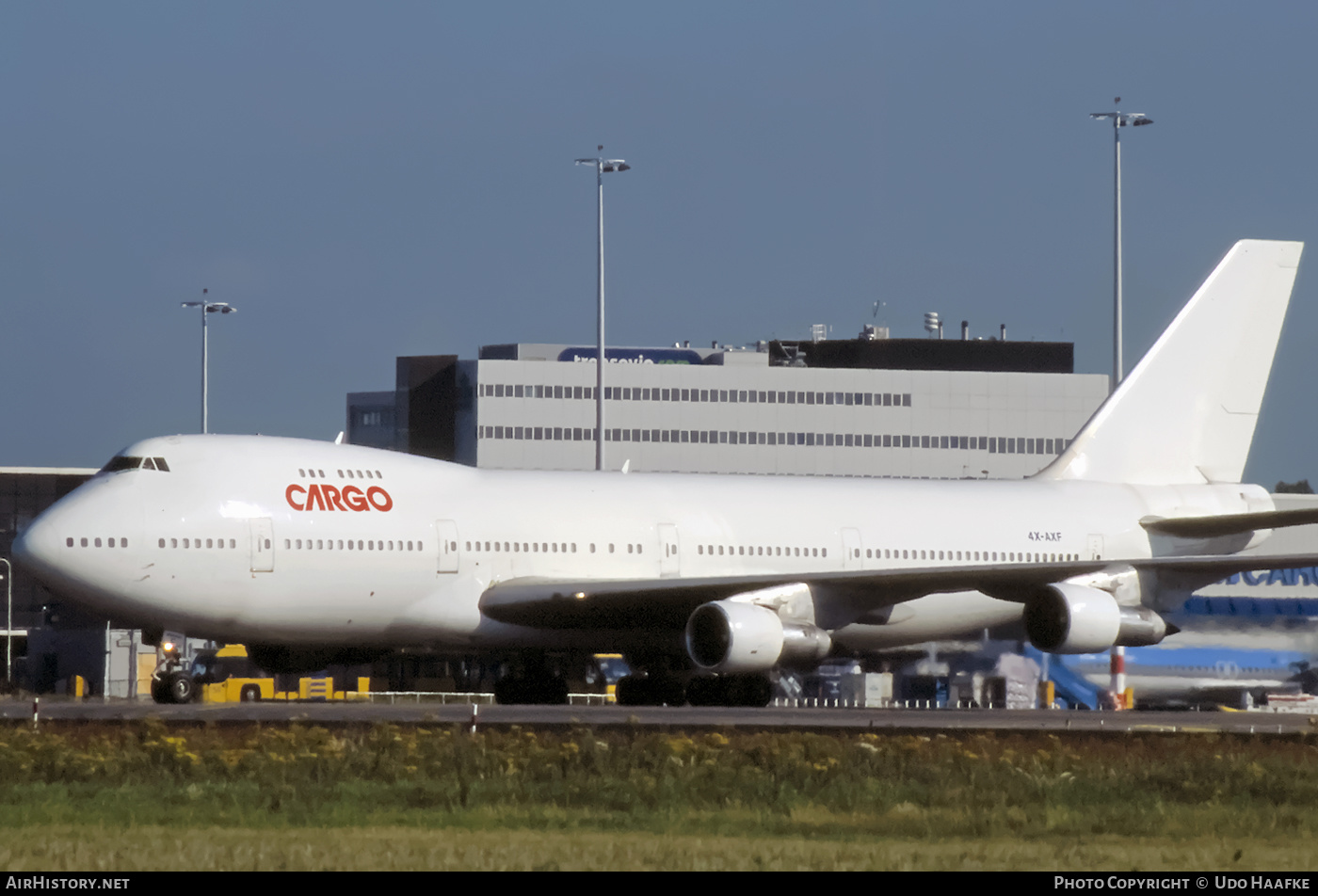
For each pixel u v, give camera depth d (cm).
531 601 18325
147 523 16925
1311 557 18288
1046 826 9450
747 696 19800
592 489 19650
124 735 12494
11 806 9450
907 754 12294
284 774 10956
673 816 9500
